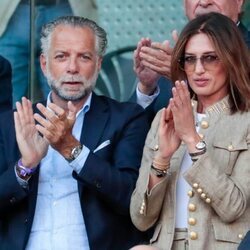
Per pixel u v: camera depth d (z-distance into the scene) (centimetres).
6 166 1822
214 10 2000
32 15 2380
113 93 2378
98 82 2378
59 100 1852
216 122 1669
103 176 1748
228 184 1598
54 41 1836
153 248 1550
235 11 2025
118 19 2402
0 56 2361
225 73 1677
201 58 1673
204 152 1603
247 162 1627
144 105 2020
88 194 1792
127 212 1777
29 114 1762
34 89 2364
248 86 1666
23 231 1789
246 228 1620
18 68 2366
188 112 1609
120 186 1762
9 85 2350
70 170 1809
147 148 1731
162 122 1650
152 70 1930
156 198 1669
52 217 1791
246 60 1675
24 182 1769
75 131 1842
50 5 2386
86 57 1836
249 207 1630
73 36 1833
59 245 1773
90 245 1770
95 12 2400
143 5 2405
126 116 1861
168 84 2025
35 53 2373
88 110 1858
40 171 1812
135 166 1817
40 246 1778
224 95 1689
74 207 1792
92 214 1784
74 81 1827
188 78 1697
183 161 1681
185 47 1694
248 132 1644
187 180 1602
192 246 1619
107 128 1841
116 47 2397
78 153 1744
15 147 1831
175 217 1661
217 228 1619
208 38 1670
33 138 1758
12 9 2378
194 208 1631
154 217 1691
